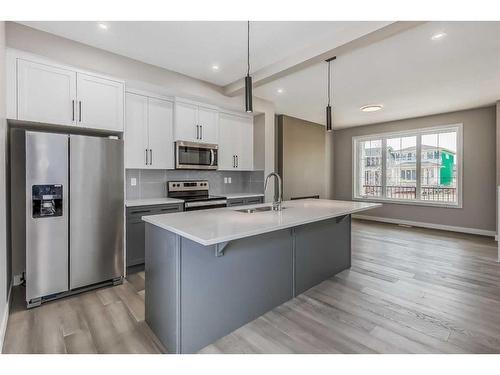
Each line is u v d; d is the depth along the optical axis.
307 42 2.71
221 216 2.20
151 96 3.57
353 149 7.07
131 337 1.91
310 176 6.49
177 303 1.69
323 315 2.21
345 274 3.11
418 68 3.25
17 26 2.38
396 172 6.36
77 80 2.70
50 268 2.41
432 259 3.63
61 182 2.45
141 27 2.46
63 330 1.99
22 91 2.39
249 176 5.09
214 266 1.88
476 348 1.78
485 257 3.71
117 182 2.82
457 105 4.93
